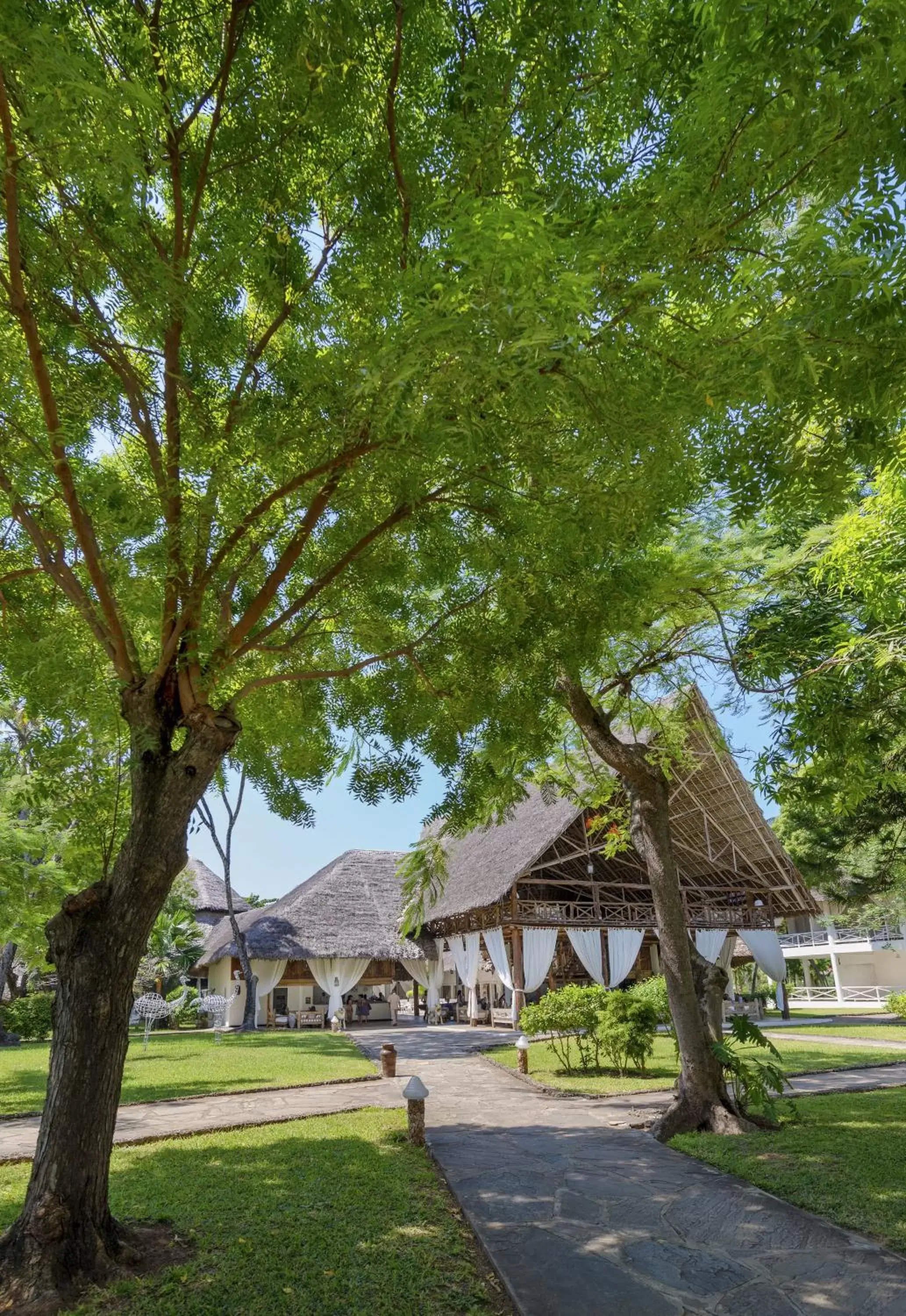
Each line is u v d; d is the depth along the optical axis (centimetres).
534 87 398
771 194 328
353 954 2689
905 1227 533
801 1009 3422
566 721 1122
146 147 372
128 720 520
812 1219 555
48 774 579
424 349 285
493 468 437
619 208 349
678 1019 894
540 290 266
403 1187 640
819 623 673
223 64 430
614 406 339
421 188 464
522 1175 680
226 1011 2522
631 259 331
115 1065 485
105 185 326
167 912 2948
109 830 669
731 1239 521
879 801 1166
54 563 522
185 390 474
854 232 310
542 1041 1869
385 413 328
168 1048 1864
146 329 456
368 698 716
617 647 975
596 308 327
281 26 404
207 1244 511
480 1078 1349
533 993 2780
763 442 387
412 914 1247
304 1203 596
